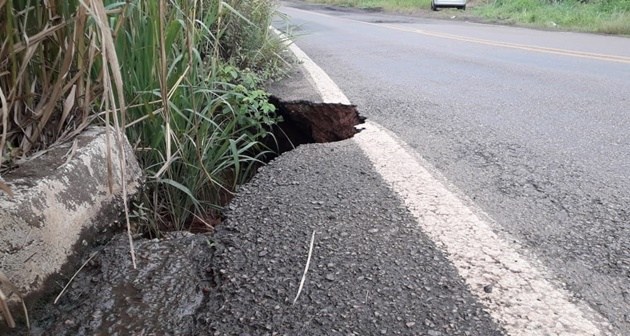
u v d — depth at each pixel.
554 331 1.26
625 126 3.18
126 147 1.84
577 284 1.46
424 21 14.23
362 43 7.66
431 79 4.67
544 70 5.37
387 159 2.49
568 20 12.93
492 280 1.46
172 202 2.15
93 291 1.41
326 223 1.81
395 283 1.45
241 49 4.12
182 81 2.20
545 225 1.82
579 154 2.63
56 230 1.41
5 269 1.25
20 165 1.48
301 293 1.41
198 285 1.46
